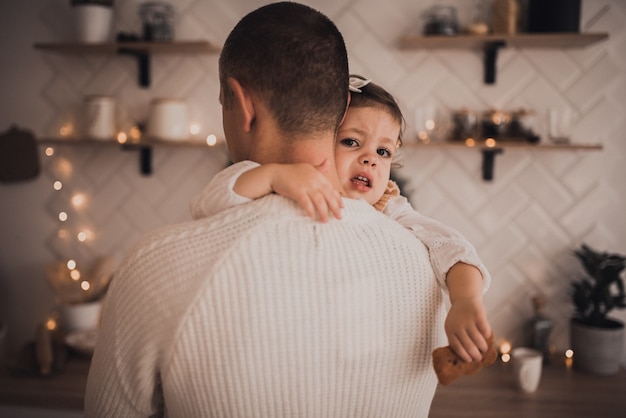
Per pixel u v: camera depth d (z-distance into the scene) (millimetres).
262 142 681
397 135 1096
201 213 692
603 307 2121
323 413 632
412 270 682
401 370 672
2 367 1966
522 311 2205
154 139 2127
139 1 2252
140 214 2336
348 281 630
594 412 1684
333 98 673
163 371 624
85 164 2340
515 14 2004
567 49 2100
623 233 2141
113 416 659
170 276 606
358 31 2176
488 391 1822
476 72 2146
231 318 596
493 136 2047
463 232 2205
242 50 664
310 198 626
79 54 2293
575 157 2137
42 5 2277
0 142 2324
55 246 2373
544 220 2172
